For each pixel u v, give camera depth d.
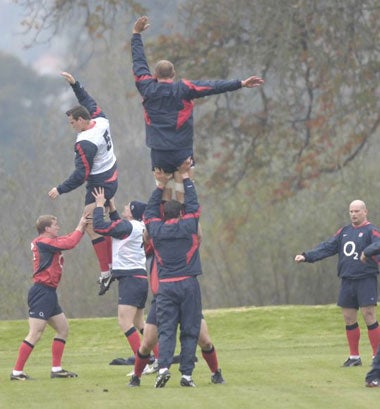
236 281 110.56
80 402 28.62
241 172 90.75
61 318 37.25
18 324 57.81
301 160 88.81
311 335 55.41
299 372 35.88
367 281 37.91
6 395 31.11
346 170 101.06
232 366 38.97
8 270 92.75
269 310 59.41
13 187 94.88
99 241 38.50
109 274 38.72
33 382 35.09
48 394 30.98
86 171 35.31
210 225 107.31
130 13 83.88
